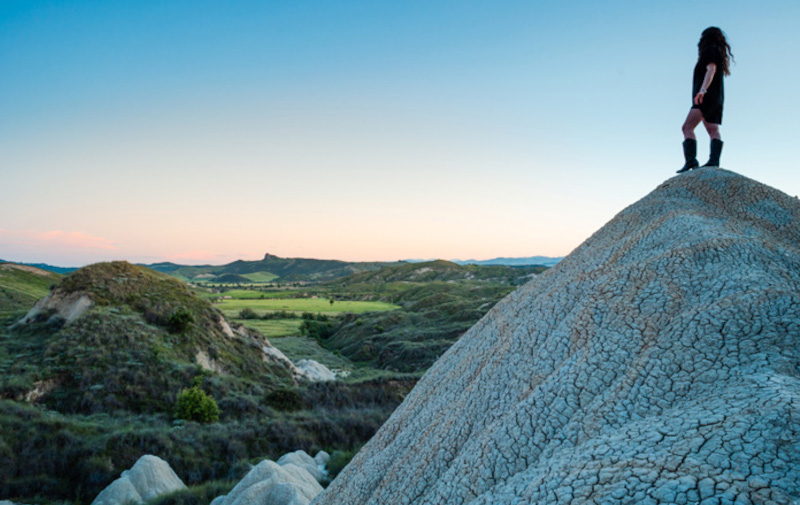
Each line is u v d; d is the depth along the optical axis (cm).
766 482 168
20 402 2245
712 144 567
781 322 273
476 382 415
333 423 2605
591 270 448
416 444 436
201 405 2417
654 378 277
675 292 344
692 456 193
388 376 3653
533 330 412
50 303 3288
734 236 388
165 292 3775
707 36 555
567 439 269
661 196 553
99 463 1783
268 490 1133
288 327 7594
